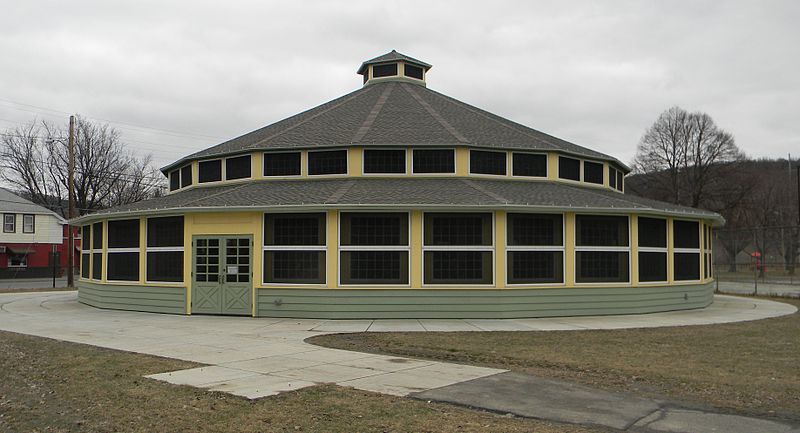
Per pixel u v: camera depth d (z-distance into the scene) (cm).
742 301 2420
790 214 6912
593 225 1786
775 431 643
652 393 813
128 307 1908
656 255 1891
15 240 5112
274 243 1711
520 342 1248
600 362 1030
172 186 2408
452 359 1059
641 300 1820
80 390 802
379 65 2734
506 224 1695
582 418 689
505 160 2009
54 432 627
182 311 1775
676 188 5622
